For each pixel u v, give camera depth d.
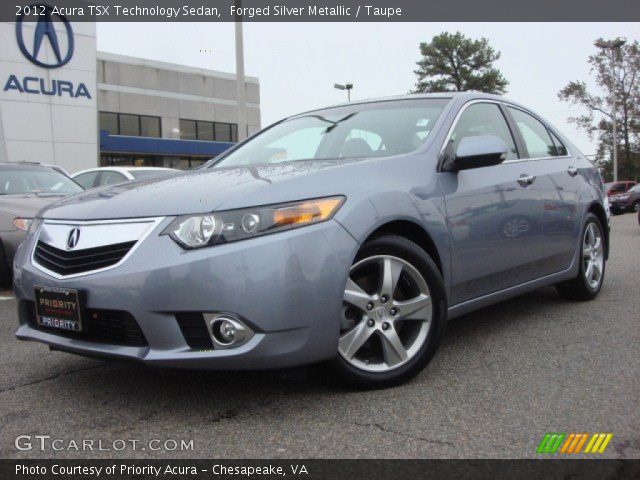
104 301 2.57
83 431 2.53
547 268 4.20
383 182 2.97
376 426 2.51
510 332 3.93
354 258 2.77
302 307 2.55
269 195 2.62
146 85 34.50
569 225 4.39
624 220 17.89
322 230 2.63
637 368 3.15
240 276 2.48
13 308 5.20
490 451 2.28
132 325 2.56
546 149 4.51
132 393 2.96
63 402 2.86
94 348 2.67
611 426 2.46
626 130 47.66
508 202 3.68
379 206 2.84
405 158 3.20
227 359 2.49
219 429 2.52
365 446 2.34
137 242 2.59
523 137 4.26
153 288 2.50
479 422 2.52
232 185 2.74
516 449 2.29
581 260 4.61
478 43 46.00
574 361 3.30
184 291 2.48
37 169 7.47
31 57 19.44
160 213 2.62
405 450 2.29
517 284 3.89
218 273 2.47
